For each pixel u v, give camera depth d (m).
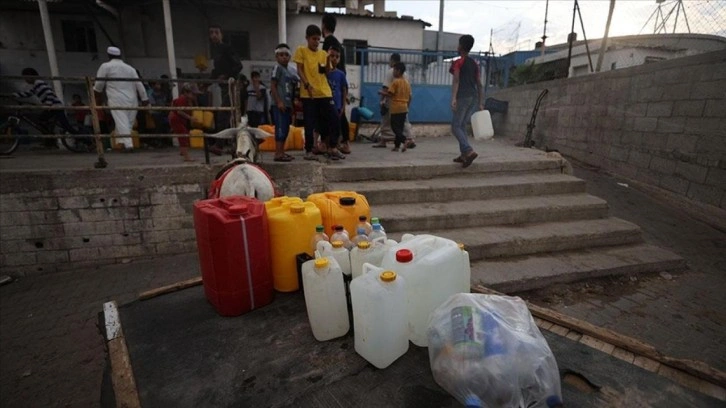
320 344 1.72
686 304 3.38
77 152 7.17
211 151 6.69
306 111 5.25
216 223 1.88
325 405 1.35
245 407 1.35
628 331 3.01
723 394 1.33
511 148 7.50
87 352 3.35
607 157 6.48
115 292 4.19
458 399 1.33
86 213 4.60
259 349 1.69
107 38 10.92
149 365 1.59
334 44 5.64
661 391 1.36
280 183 4.93
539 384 1.27
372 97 10.87
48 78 4.36
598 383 1.40
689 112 4.98
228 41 11.48
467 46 5.26
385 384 1.44
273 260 2.21
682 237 4.55
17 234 4.48
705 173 4.79
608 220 4.76
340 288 1.74
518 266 3.83
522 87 9.28
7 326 3.67
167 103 8.48
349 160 5.75
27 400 2.85
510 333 1.35
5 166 5.00
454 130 5.37
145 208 4.75
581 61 10.30
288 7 10.85
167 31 8.76
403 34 12.20
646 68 5.65
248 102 7.66
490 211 4.51
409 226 4.30
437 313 1.51
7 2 9.96
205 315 2.00
